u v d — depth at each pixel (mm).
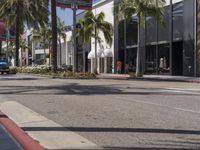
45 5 60750
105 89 26922
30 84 32781
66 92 24859
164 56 51344
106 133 11703
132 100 20000
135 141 10594
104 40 68188
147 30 55000
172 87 28859
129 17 49188
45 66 57844
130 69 59969
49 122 13789
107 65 68125
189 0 46438
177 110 16203
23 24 64312
